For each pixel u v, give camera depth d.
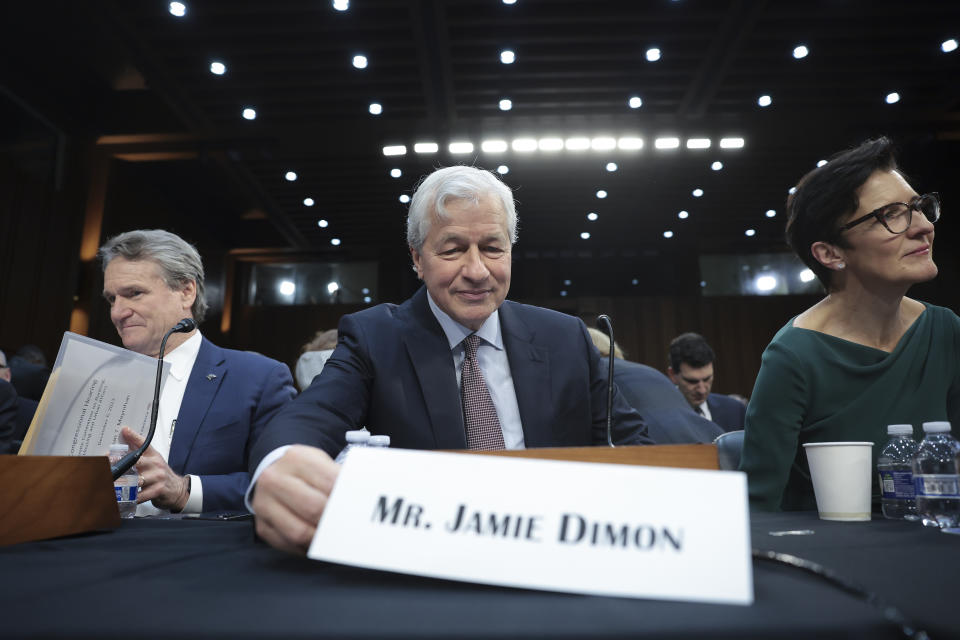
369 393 1.28
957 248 9.45
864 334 1.29
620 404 1.38
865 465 0.90
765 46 7.08
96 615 0.40
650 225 11.77
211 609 0.42
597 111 8.31
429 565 0.49
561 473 0.53
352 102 8.16
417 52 7.12
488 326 1.35
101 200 8.55
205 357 1.84
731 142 8.62
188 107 8.08
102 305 8.51
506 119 8.51
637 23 6.86
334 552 0.51
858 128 8.48
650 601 0.44
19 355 5.03
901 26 6.68
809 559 0.57
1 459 0.73
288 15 6.69
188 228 10.89
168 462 1.64
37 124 8.00
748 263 12.73
